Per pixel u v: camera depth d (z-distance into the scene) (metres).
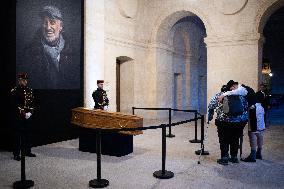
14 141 6.34
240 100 5.81
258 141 6.43
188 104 18.06
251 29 11.96
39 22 7.61
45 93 7.87
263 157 6.63
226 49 12.46
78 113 7.30
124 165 5.92
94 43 9.84
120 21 12.46
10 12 6.91
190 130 10.63
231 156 6.18
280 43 25.73
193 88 18.48
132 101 13.52
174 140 8.65
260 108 6.22
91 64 9.71
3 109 7.12
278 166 5.91
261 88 11.16
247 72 12.09
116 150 6.65
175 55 16.70
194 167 5.81
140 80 13.95
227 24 12.41
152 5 14.06
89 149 7.09
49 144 7.98
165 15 13.80
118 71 13.79
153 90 14.20
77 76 8.91
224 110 5.82
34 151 7.13
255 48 11.92
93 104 9.73
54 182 4.91
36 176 5.21
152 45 14.13
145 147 7.63
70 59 8.63
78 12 8.86
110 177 5.18
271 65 26.34
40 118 7.76
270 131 10.66
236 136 6.04
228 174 5.38
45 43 7.80
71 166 5.84
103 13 10.31
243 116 5.85
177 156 6.68
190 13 13.76
